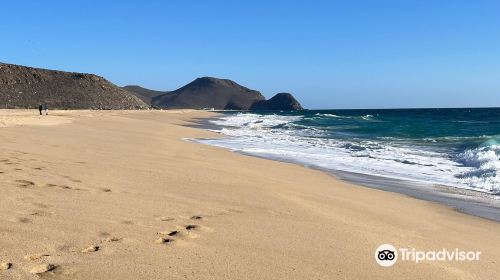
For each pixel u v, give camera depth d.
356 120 52.78
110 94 120.44
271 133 28.44
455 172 11.97
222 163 11.36
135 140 16.27
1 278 3.20
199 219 5.30
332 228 5.39
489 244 5.39
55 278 3.29
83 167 8.29
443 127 34.81
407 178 11.02
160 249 4.08
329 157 15.09
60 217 4.75
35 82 111.38
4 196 5.38
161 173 8.46
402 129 32.72
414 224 6.13
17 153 9.34
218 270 3.71
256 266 3.89
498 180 10.31
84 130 19.80
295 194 7.55
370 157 15.22
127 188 6.67
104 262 3.65
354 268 4.04
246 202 6.48
